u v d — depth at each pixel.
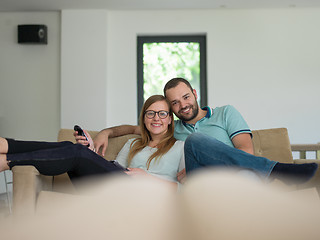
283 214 0.84
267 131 2.17
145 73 5.81
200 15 5.70
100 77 5.62
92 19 5.65
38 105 5.76
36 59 5.77
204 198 0.87
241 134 2.11
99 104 5.59
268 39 5.68
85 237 0.81
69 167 1.58
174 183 1.89
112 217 0.85
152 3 5.43
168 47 5.82
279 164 1.54
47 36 5.75
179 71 5.80
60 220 0.86
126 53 5.71
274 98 5.65
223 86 5.66
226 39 5.69
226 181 0.99
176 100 2.18
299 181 1.48
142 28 5.71
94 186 1.62
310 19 5.67
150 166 2.00
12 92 5.77
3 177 4.43
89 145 1.94
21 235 0.82
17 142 1.62
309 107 5.64
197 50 5.82
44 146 1.64
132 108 5.68
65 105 5.60
